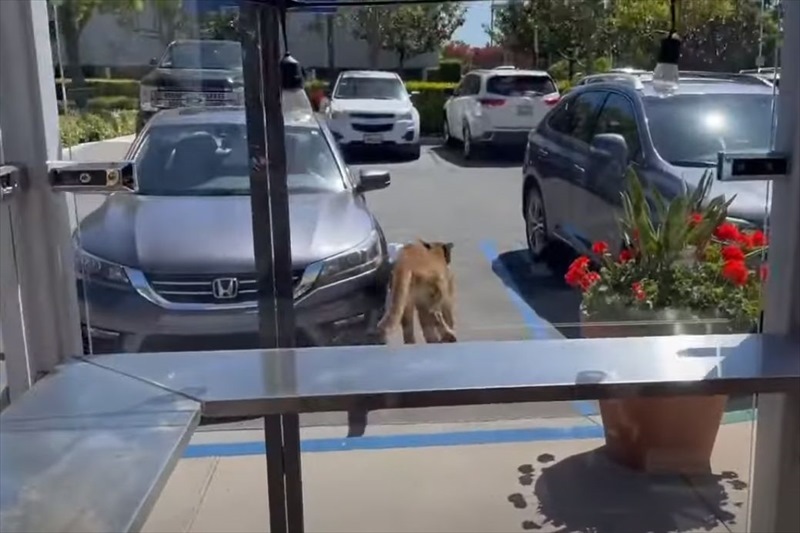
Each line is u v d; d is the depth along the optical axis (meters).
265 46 2.51
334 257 3.26
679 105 3.06
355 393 1.53
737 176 1.69
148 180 3.13
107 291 2.77
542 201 4.54
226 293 2.97
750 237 2.64
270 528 2.53
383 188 4.38
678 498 2.59
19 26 1.47
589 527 2.56
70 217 1.66
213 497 2.71
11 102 1.50
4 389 1.55
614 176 3.60
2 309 1.54
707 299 2.69
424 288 3.56
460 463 2.95
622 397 1.54
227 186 3.25
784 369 1.57
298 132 3.68
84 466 1.25
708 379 1.53
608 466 2.86
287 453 2.47
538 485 2.81
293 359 1.72
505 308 3.73
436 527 2.59
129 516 1.11
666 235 2.89
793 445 1.76
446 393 1.53
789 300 1.73
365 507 2.69
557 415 3.18
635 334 2.69
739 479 2.48
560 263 4.24
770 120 1.88
